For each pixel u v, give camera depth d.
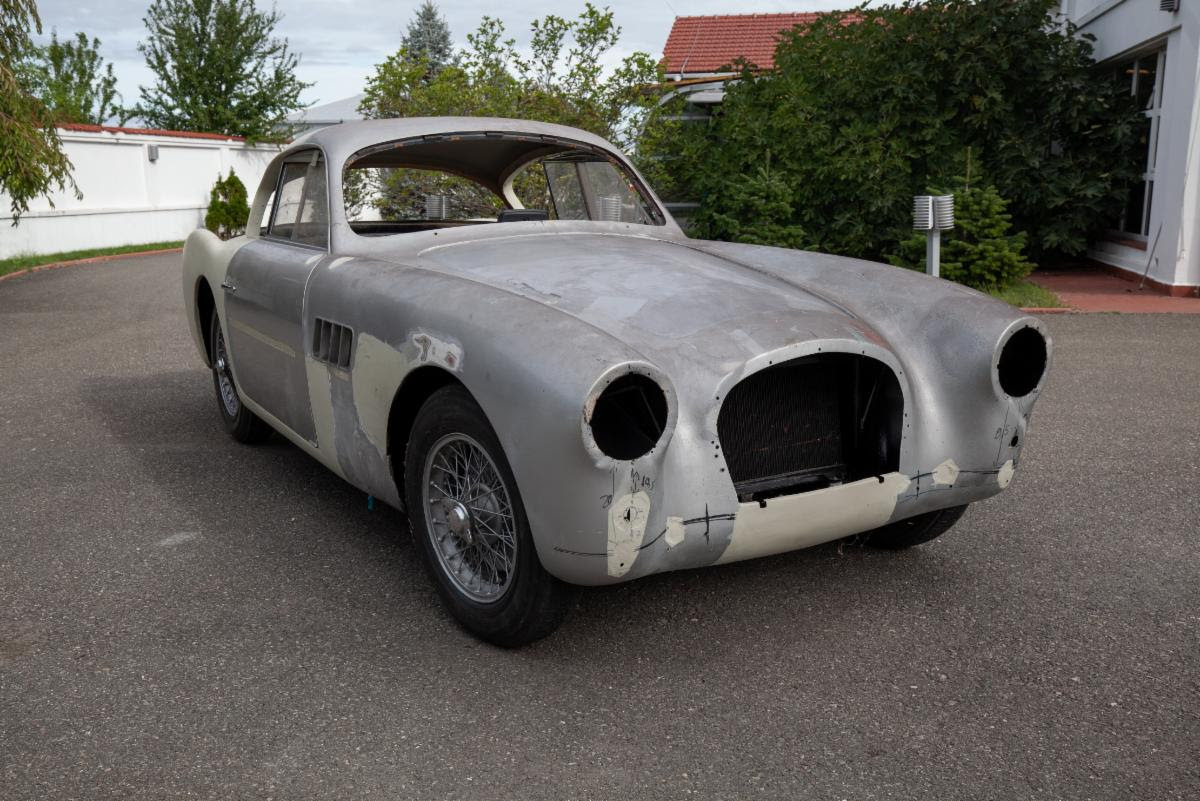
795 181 11.83
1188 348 7.58
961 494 3.03
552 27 12.19
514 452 2.48
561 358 2.39
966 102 12.27
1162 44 11.15
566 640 2.92
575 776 2.24
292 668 2.74
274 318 3.88
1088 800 2.14
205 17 28.97
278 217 4.33
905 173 11.84
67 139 18.05
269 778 2.23
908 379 2.97
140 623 3.02
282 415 4.00
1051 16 12.75
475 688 2.63
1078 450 4.89
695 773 2.25
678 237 4.32
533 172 4.66
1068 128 12.25
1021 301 9.84
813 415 2.98
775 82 12.53
